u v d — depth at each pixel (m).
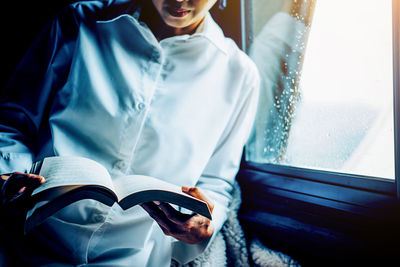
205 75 0.87
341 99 0.81
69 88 0.79
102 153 0.81
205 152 0.89
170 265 0.88
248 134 1.02
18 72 0.84
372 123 0.75
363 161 0.77
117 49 0.82
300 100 0.94
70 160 0.59
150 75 0.82
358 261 0.73
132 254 0.79
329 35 0.83
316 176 0.87
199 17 0.79
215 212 0.84
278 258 0.85
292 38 0.94
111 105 0.79
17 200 0.51
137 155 0.81
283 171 0.98
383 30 0.70
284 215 0.94
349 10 0.77
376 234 0.72
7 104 0.82
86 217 0.75
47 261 0.70
